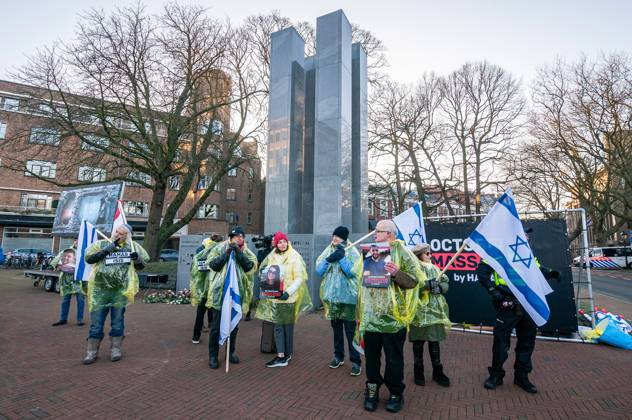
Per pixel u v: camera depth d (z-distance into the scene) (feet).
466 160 76.02
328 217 33.76
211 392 12.98
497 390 13.42
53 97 49.83
